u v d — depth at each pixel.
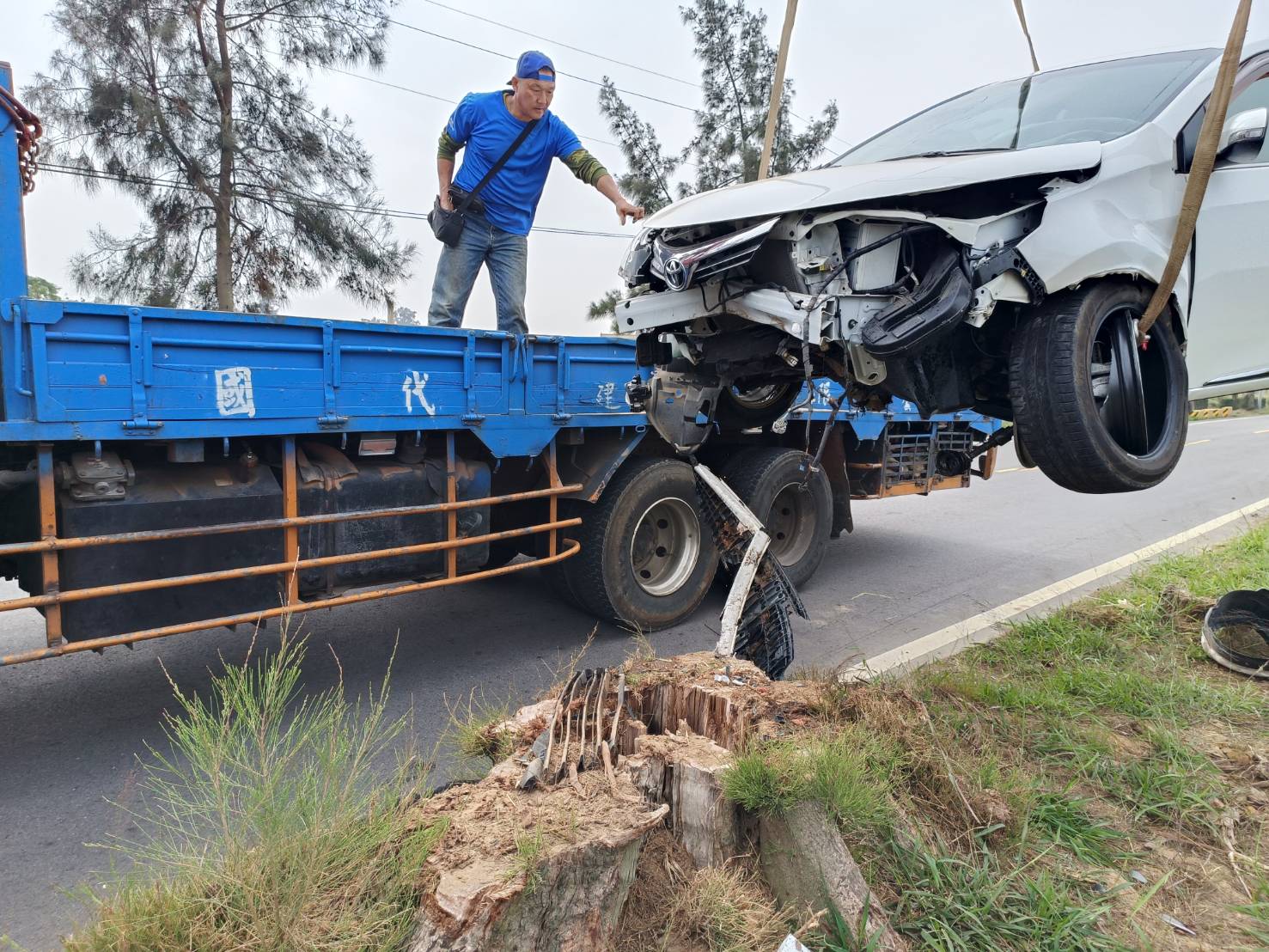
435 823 1.96
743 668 2.81
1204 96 3.66
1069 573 6.65
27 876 2.60
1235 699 3.55
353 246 13.38
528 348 4.41
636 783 2.22
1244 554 6.36
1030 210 3.17
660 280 3.56
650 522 5.21
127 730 3.63
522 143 4.97
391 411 3.88
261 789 2.10
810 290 3.07
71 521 3.06
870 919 2.06
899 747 2.57
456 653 4.70
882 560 7.20
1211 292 3.78
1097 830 2.58
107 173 12.20
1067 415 3.07
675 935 2.01
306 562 3.60
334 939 1.74
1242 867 2.45
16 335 2.89
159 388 3.18
